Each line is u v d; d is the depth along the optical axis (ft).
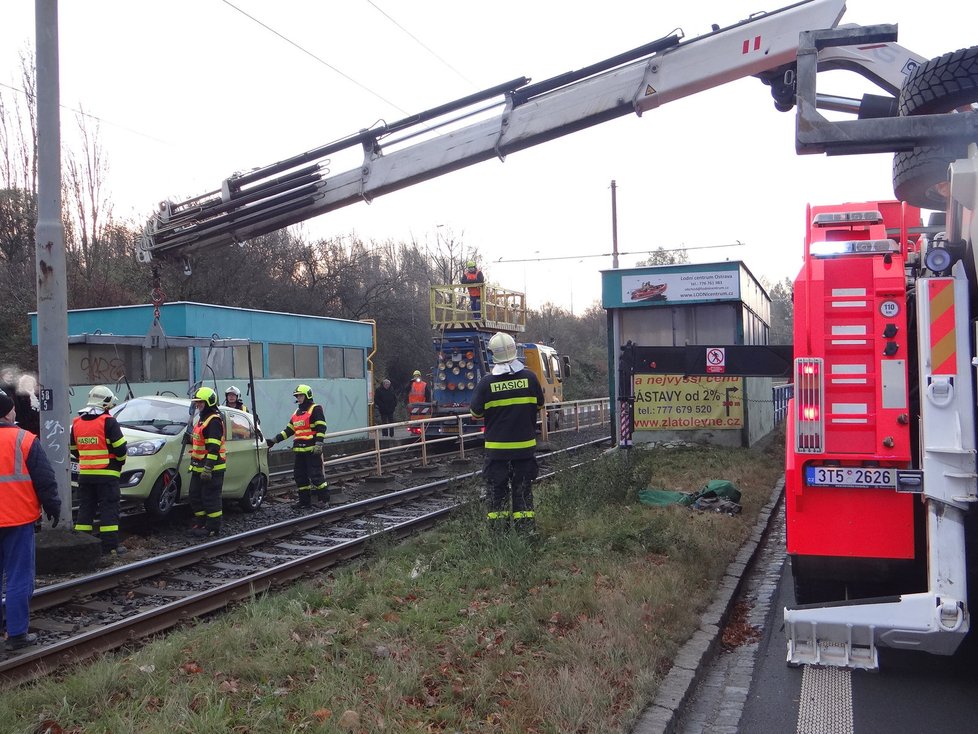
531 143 31.01
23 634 19.44
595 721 14.32
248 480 39.04
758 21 27.96
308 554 30.35
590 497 31.35
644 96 29.22
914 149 19.22
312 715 13.92
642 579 22.04
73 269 84.43
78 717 14.35
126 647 19.88
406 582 22.45
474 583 22.00
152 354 62.44
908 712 16.06
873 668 16.05
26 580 19.60
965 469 14.94
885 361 16.53
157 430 36.24
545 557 24.21
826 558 16.89
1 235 84.02
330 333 76.95
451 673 16.05
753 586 26.09
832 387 16.80
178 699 14.48
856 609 15.92
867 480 16.49
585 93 29.84
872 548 16.66
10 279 82.43
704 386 59.21
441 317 71.92
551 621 19.12
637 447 48.73
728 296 59.11
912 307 16.84
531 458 26.35
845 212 18.01
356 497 43.68
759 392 68.33
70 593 24.31
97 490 30.22
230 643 17.42
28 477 19.53
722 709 16.60
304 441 40.42
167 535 33.91
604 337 202.80
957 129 18.24
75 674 16.71
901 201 19.66
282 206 33.27
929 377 15.29
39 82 28.60
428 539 28.43
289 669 16.01
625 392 37.11
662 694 16.05
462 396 69.72
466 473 51.44
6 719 14.19
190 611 22.50
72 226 86.43
